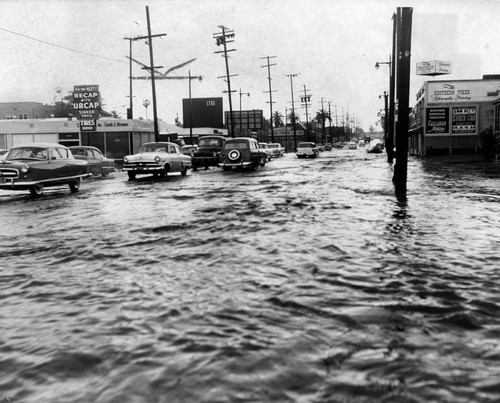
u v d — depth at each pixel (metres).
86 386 3.02
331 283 5.13
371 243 7.15
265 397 2.82
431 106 39.75
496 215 9.74
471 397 2.79
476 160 31.77
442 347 3.48
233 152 29.02
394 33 33.12
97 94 38.69
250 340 3.65
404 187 14.34
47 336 3.85
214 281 5.30
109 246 7.36
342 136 192.25
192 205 12.38
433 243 7.11
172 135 51.56
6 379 3.14
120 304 4.59
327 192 14.98
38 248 7.34
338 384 2.96
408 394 2.83
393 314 4.17
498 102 31.69
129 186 19.48
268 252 6.67
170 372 3.16
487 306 4.36
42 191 16.31
